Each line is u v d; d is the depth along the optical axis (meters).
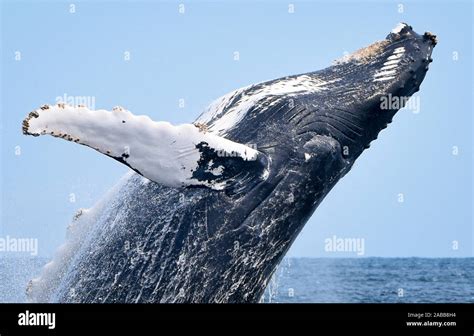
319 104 39.81
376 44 42.19
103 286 38.66
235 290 37.88
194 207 37.22
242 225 37.16
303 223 39.56
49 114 31.36
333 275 117.31
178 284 37.19
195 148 33.97
